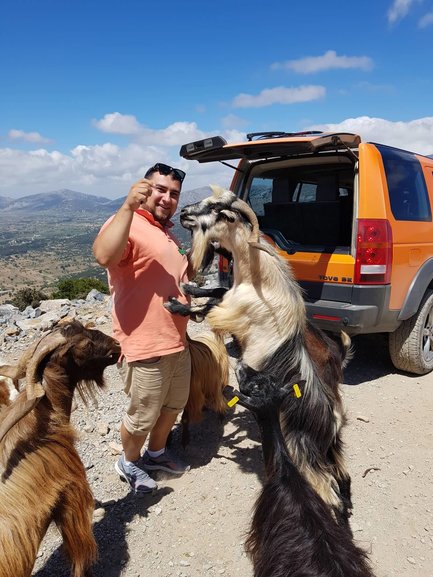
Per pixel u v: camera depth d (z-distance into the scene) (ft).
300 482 8.03
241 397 8.98
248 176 19.47
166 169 10.98
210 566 10.12
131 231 10.59
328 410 10.41
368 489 12.48
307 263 17.08
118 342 10.35
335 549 6.91
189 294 11.64
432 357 19.19
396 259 16.44
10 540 7.67
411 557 10.34
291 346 10.32
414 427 15.30
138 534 11.05
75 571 9.20
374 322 16.22
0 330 26.48
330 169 19.30
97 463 13.65
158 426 12.82
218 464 13.71
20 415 7.95
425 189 19.11
